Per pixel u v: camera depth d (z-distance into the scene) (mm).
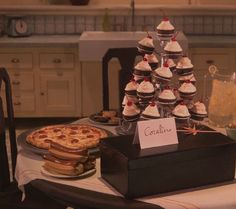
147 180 1590
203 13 5477
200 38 5250
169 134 1684
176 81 2078
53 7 5371
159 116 1843
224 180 1734
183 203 1571
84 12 5414
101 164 1764
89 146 1966
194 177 1672
